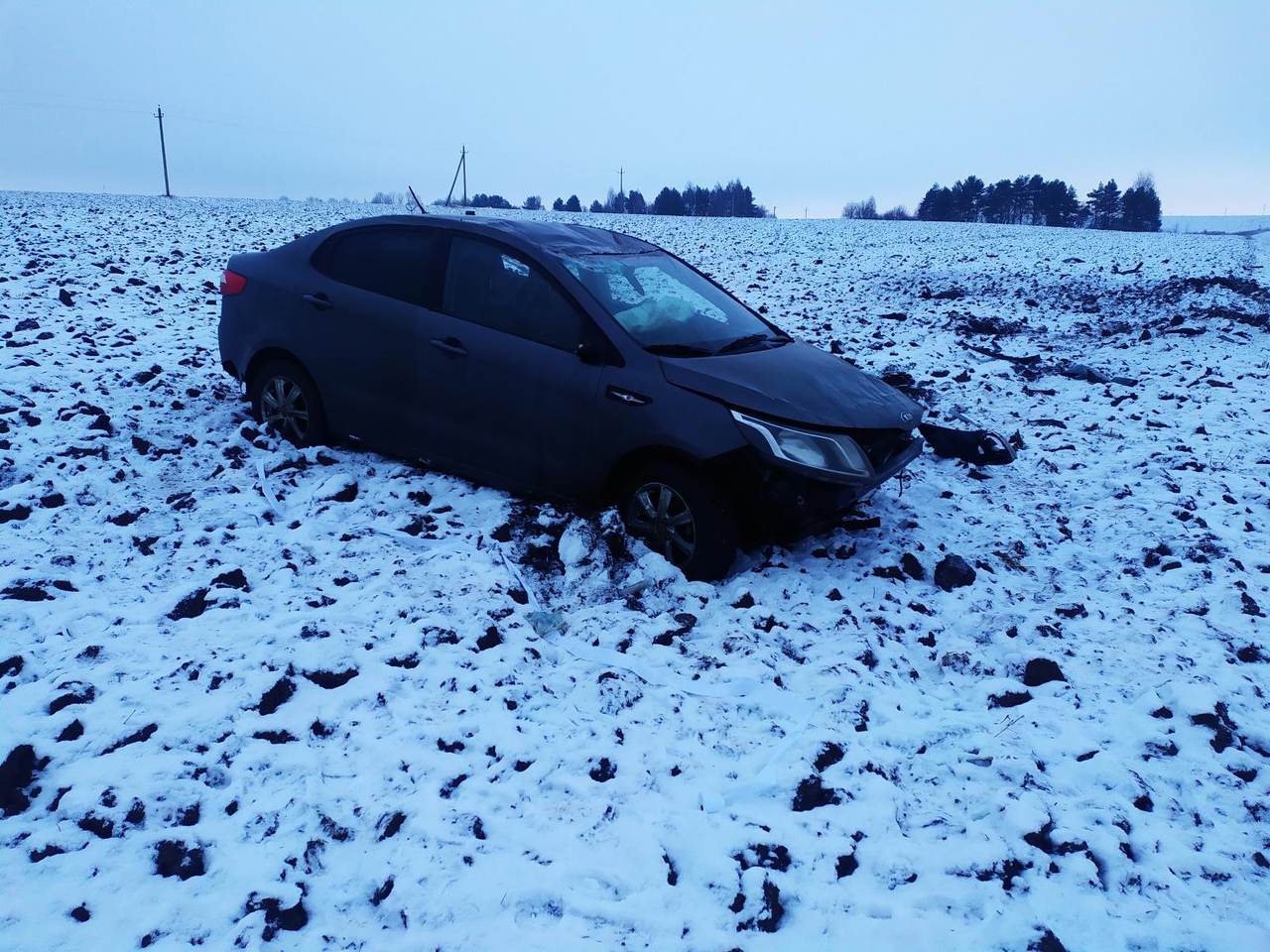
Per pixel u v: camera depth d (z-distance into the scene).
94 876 2.65
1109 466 7.17
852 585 4.91
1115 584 5.12
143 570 4.49
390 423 5.71
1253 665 4.27
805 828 3.04
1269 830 3.17
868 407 5.07
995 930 2.60
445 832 2.88
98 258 16.08
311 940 2.49
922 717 3.79
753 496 4.67
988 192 115.25
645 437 4.78
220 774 3.11
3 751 2.96
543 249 5.35
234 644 3.83
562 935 2.51
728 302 6.01
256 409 6.40
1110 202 111.75
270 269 6.23
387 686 3.64
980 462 7.10
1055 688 4.01
